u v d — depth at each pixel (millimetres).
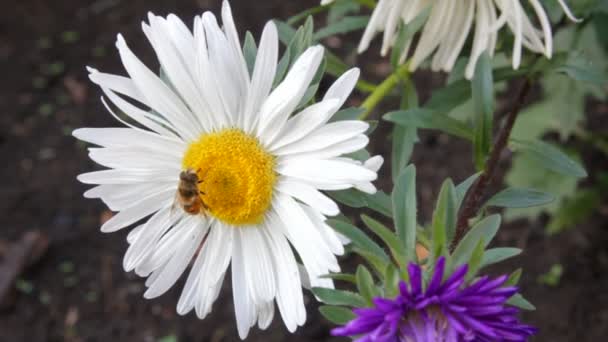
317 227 389
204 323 674
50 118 824
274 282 397
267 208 397
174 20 392
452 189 372
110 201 394
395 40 454
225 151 393
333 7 502
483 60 422
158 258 400
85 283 709
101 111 820
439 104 465
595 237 694
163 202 400
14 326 688
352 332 343
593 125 744
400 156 448
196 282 403
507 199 414
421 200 714
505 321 342
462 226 431
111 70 839
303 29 398
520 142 448
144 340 670
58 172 782
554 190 652
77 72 854
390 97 748
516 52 421
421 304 341
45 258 726
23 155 798
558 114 641
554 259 682
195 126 397
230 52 388
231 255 401
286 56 397
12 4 926
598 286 665
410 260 362
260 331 662
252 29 843
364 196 394
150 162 396
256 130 395
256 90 389
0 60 872
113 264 719
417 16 433
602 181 672
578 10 481
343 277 378
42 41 886
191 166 396
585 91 631
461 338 341
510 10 426
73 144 803
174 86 394
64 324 687
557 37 556
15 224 750
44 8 920
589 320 647
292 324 394
